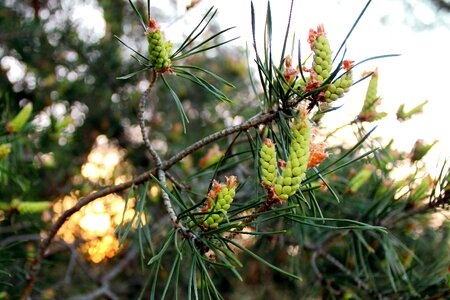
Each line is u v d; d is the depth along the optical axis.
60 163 0.80
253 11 0.23
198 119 0.98
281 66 0.26
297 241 0.49
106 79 0.92
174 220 0.24
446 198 0.38
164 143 0.90
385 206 0.42
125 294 0.80
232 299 0.85
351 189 0.42
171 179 0.31
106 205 0.70
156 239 0.56
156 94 0.92
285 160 0.25
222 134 0.28
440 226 0.50
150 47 0.26
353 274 0.50
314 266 0.50
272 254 0.65
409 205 0.42
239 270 0.78
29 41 0.85
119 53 0.91
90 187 0.72
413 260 0.52
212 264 0.23
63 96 0.86
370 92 0.36
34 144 0.62
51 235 0.36
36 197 0.69
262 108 0.28
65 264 0.76
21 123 0.43
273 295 0.77
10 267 0.53
